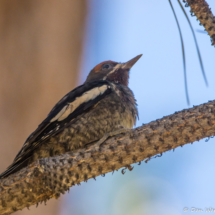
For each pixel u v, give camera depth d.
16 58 12.17
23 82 12.06
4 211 6.86
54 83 12.50
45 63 12.48
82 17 13.52
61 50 12.88
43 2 12.83
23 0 12.60
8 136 11.51
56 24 12.88
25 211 11.46
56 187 6.83
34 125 11.89
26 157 8.75
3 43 12.16
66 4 13.18
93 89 9.92
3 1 12.31
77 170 6.85
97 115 9.54
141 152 6.87
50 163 6.84
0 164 11.21
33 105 12.02
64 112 9.36
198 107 6.86
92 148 7.00
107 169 6.93
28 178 6.79
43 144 9.00
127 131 7.07
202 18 6.82
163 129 6.82
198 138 6.75
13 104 11.81
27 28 12.49
